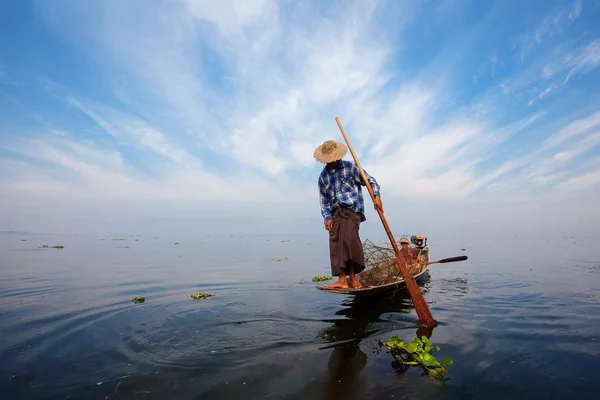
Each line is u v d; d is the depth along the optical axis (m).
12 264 10.62
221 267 10.60
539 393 2.38
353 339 3.54
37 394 2.37
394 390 2.43
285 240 36.62
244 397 2.34
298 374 2.69
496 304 5.11
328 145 5.11
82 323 4.11
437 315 4.50
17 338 3.54
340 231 5.02
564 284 6.82
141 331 3.80
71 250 17.16
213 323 4.13
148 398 2.32
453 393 2.38
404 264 4.41
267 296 5.91
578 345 3.29
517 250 16.45
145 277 8.21
